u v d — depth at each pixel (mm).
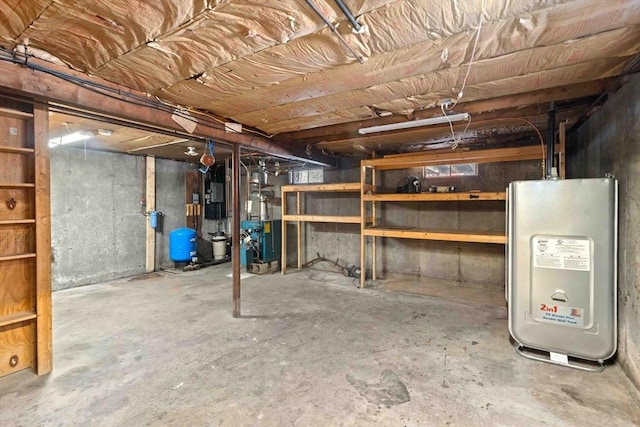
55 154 4480
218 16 1511
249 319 3291
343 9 1446
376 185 5230
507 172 4242
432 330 2994
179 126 2748
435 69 2082
